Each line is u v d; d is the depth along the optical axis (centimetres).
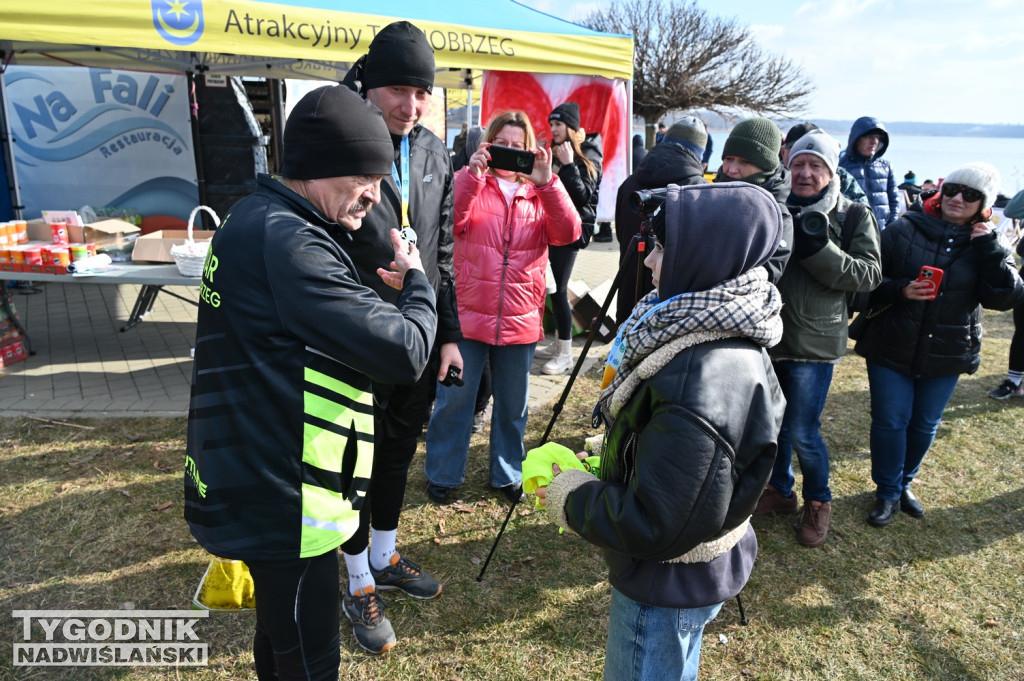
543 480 160
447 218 251
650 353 137
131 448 372
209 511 145
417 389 238
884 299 313
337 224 150
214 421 142
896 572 296
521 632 252
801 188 287
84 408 419
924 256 305
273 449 141
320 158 140
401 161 216
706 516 127
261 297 135
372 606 241
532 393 479
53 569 274
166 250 472
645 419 139
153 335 568
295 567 150
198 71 662
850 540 319
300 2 480
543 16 673
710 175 807
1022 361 491
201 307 145
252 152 702
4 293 485
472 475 363
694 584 146
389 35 201
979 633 260
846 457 401
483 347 322
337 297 135
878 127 513
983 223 298
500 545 304
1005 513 344
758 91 2902
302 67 720
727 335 133
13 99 670
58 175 691
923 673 240
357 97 147
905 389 318
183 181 696
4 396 432
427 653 240
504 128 313
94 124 677
